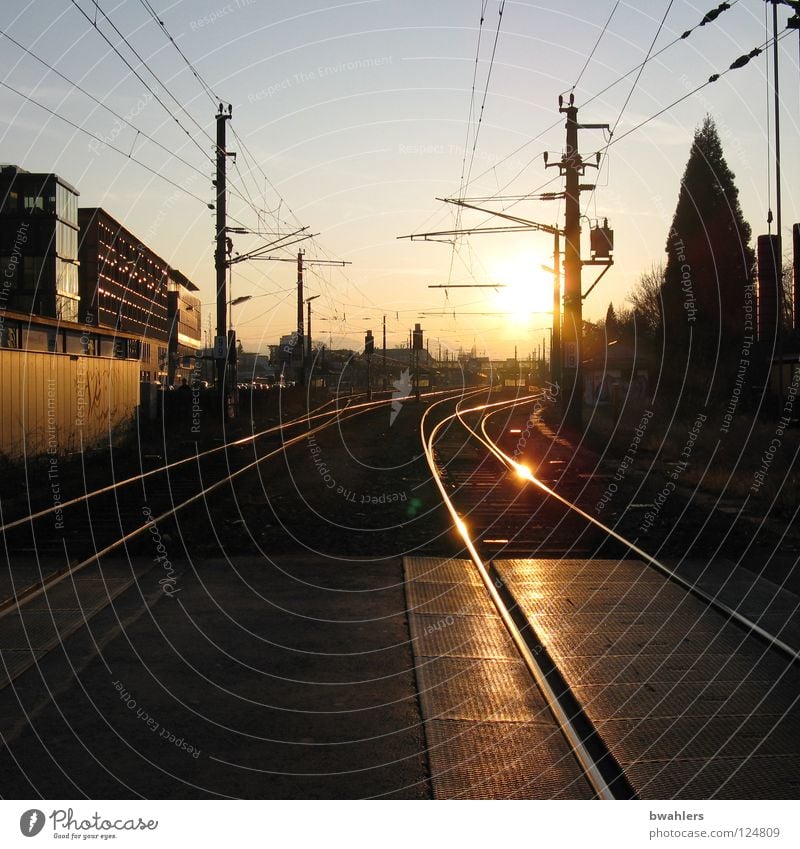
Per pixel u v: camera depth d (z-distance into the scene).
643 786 4.26
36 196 48.00
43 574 8.46
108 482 17.12
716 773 4.38
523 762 4.54
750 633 6.68
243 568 9.16
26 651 6.18
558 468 20.09
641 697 5.38
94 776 4.40
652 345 46.03
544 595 7.89
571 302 28.77
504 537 11.09
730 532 11.36
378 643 6.52
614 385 32.34
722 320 33.41
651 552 10.13
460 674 5.82
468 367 101.25
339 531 11.55
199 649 6.34
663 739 4.76
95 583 8.27
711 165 34.38
